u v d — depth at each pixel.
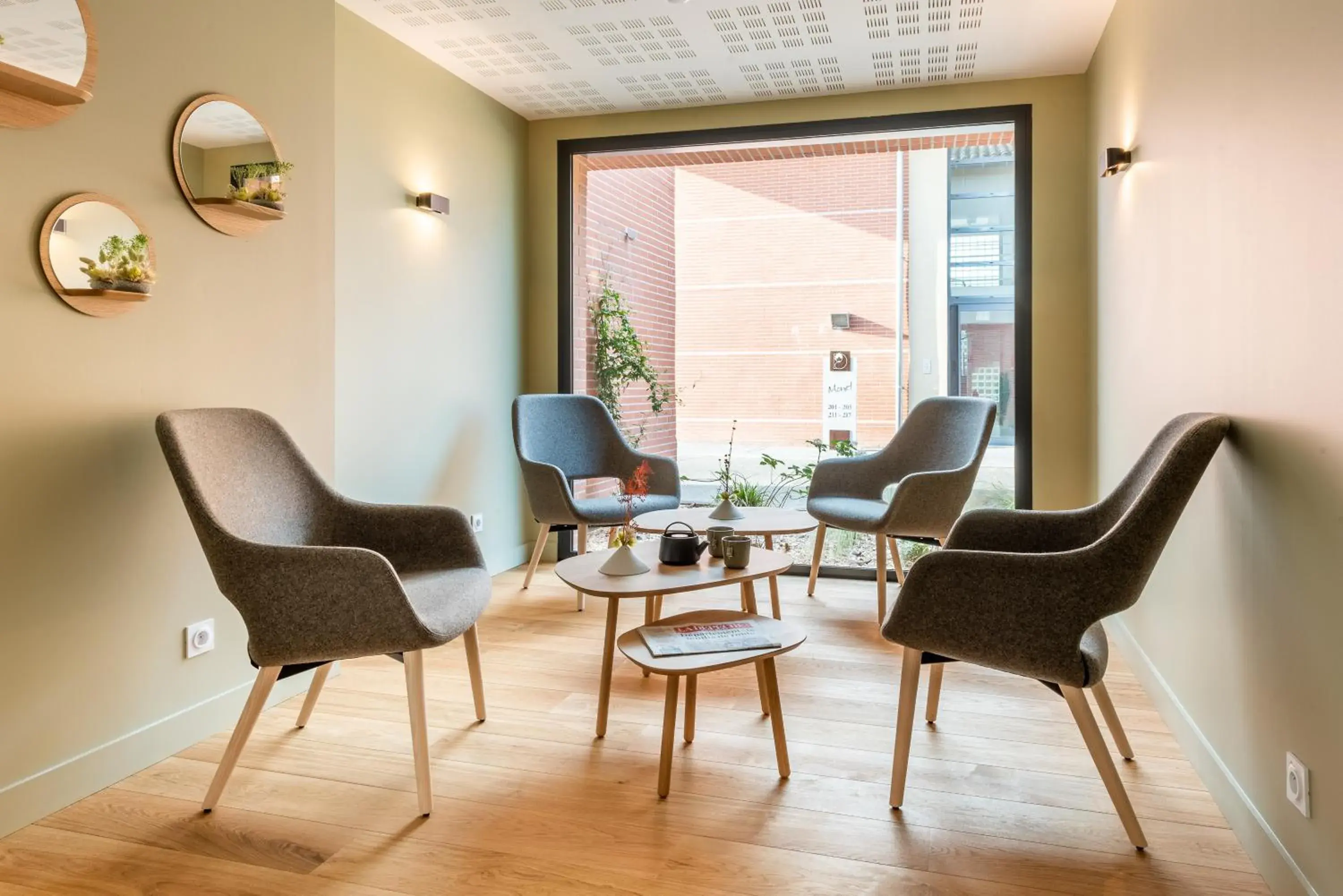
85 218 2.05
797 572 4.53
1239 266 1.88
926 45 3.67
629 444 4.41
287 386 2.73
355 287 3.36
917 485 3.41
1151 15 2.69
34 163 1.94
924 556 1.95
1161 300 2.58
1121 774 2.18
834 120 4.30
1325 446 1.44
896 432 4.24
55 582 2.02
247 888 1.71
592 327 4.97
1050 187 4.04
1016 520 2.32
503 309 4.52
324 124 2.88
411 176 3.71
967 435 3.71
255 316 2.60
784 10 3.31
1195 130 2.21
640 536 4.91
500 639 3.40
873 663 3.08
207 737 2.45
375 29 3.47
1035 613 1.83
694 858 1.80
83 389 2.07
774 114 4.38
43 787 1.99
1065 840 1.87
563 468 4.36
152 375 2.26
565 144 4.71
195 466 2.08
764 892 1.68
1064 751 2.33
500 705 2.69
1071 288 4.03
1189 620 2.30
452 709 2.66
